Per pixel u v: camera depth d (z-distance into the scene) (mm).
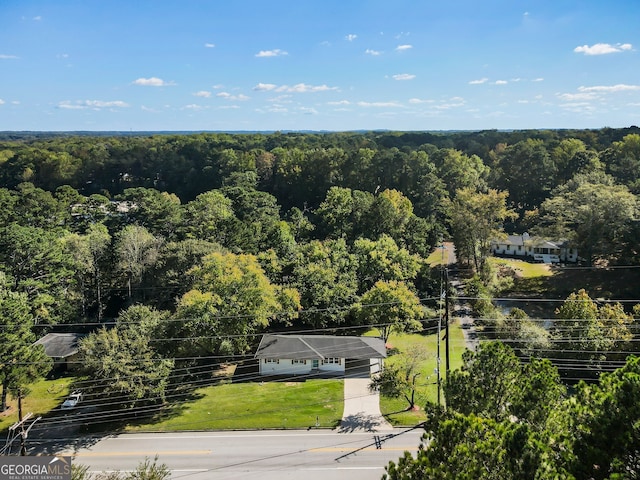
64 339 42188
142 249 50625
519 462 11109
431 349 40875
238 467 25812
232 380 37281
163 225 64062
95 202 70625
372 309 40500
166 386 33125
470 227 59469
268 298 38094
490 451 11305
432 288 54312
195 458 26812
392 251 52062
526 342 34094
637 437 11336
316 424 30203
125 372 29797
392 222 64875
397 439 28344
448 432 12328
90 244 50969
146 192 71688
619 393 12328
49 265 46219
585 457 11617
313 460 26328
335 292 44656
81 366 34375
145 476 19500
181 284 47312
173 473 25359
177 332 34312
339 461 26172
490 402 17094
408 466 11977
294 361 38031
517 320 36750
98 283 49781
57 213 67375
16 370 29984
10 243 44781
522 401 15438
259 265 44219
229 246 54781
